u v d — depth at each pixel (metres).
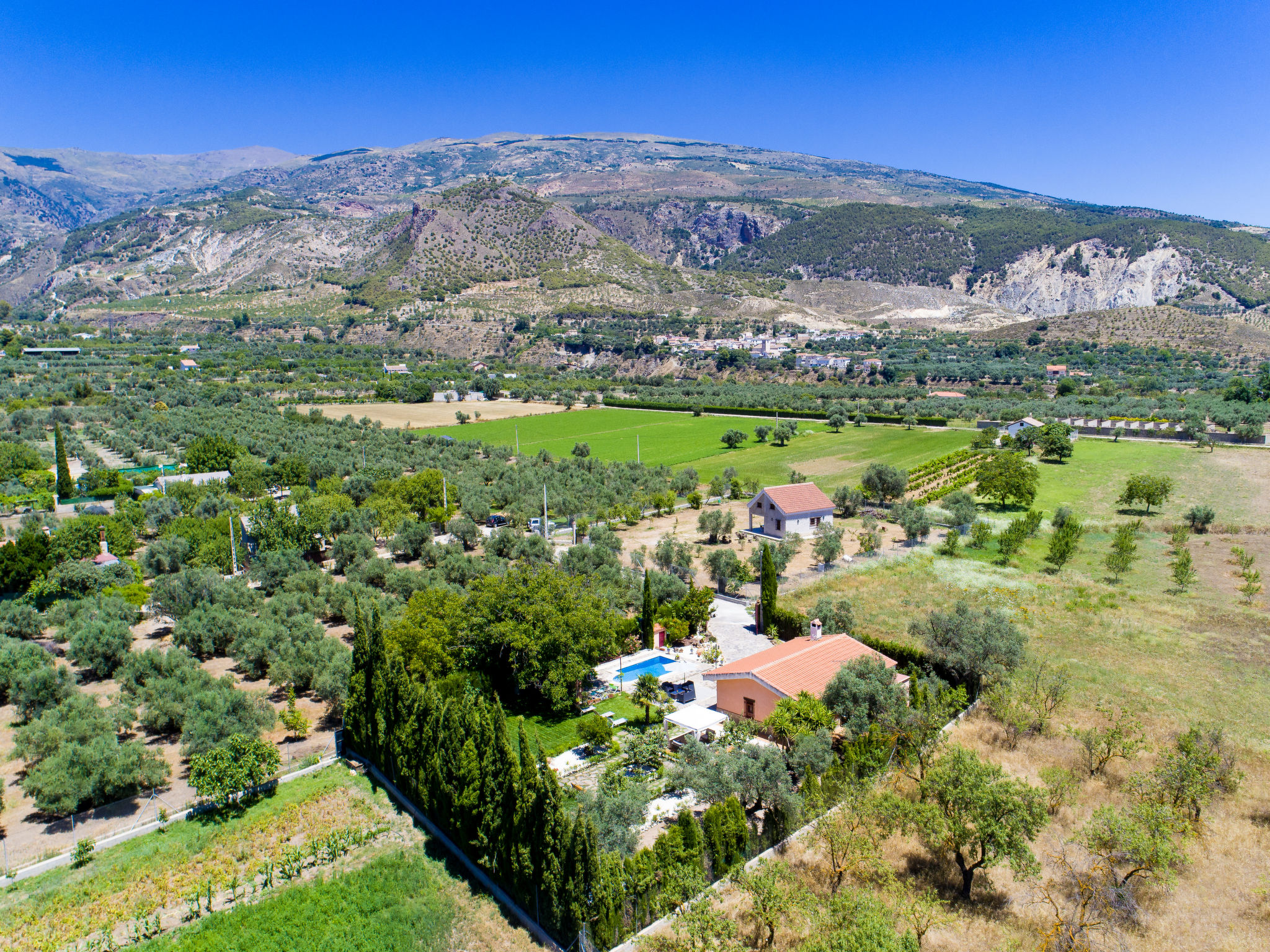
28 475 114.25
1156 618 57.88
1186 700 44.16
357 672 44.81
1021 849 27.80
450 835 36.19
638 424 185.00
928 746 37.09
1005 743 40.03
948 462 123.38
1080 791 35.28
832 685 41.50
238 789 39.81
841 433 162.88
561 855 28.28
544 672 47.94
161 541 82.62
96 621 57.53
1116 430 142.50
